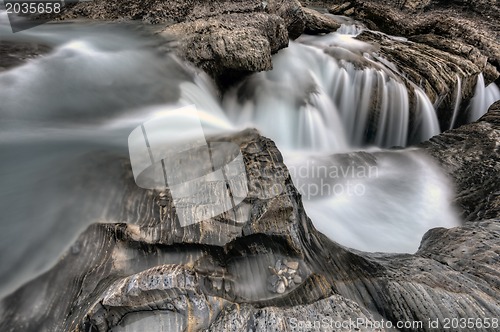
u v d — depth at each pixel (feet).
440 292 12.50
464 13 53.06
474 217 20.85
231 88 30.81
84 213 13.52
